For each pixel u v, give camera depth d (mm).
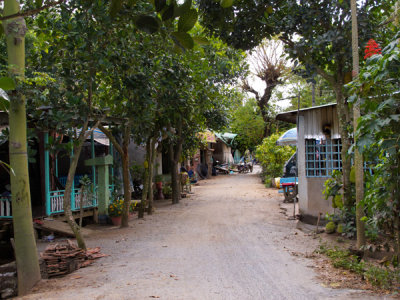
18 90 5273
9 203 9539
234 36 8219
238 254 6734
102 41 7383
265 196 16469
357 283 4859
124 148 10531
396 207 4766
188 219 11336
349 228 7770
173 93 10297
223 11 6480
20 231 5344
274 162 20641
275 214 11570
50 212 10062
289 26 8031
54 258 5957
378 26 7895
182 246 7609
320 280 5043
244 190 19562
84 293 4703
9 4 5285
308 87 27500
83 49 6863
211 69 11555
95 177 12195
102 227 10789
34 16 7410
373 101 4773
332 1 7523
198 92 12359
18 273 5262
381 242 6645
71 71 7211
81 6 6953
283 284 4898
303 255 6562
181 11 2174
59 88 7457
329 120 9445
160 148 17078
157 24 2238
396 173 4594
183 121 14039
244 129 30984
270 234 8586
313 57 8602
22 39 5359
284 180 14383
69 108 7066
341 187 8344
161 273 5562
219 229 9445
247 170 37250
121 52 7977
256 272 5523
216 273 5508
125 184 10586
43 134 10109
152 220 11500
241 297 4410
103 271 5871
